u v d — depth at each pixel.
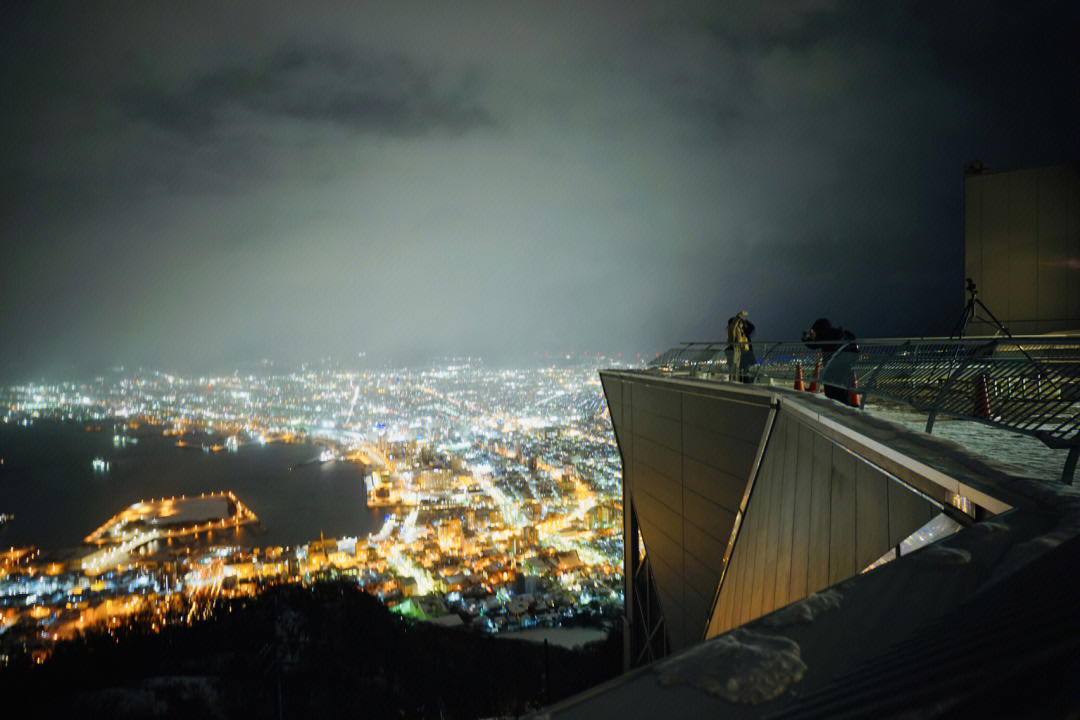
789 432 8.66
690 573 13.73
